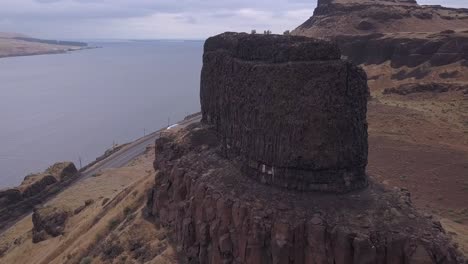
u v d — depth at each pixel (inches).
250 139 1599.4
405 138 4023.1
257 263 1405.0
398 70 6063.0
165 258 1752.0
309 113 1422.2
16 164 6127.0
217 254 1542.8
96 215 2731.3
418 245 1235.9
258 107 1552.7
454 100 4813.0
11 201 4205.2
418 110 4630.9
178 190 1843.0
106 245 2111.2
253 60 1685.5
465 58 5551.2
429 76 5570.9
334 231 1309.1
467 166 3435.0
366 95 1491.1
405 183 3312.0
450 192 3129.9
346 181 1454.2
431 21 7731.3
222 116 1830.7
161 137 2315.5
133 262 1867.6
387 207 1384.1
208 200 1595.7
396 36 6569.9
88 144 7091.5
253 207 1450.5
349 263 1289.4
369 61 6722.4
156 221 2046.0
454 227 2491.4
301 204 1417.3
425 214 1391.5
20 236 3494.1
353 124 1432.1
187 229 1686.8
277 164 1496.1
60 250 2664.9
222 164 1756.9
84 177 4734.3
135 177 4188.0
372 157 3759.8
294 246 1357.0
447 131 4087.1
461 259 1259.8
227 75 1777.8
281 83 1469.0
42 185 4478.3
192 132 2059.5
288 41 1598.2
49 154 6569.9
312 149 1428.4
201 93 2119.8
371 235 1282.0
